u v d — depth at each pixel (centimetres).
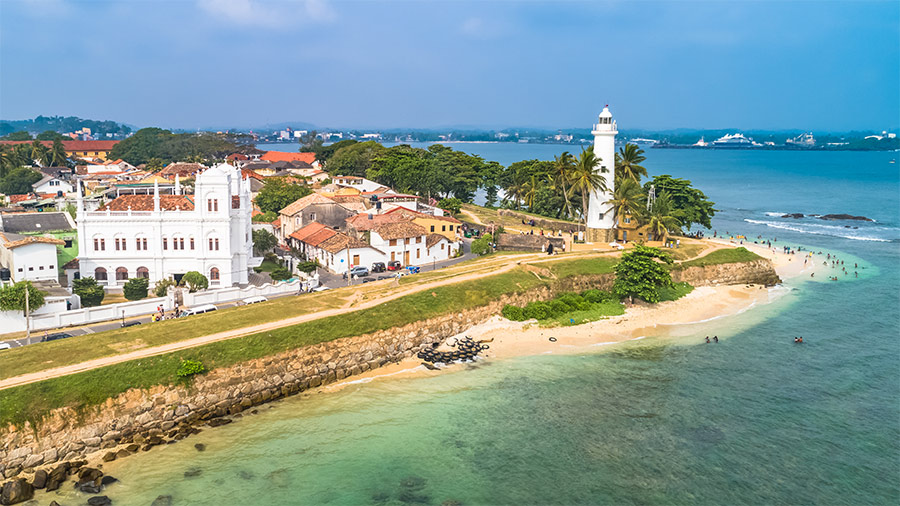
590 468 5862
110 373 6531
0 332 7694
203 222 10125
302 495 5403
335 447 6184
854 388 7594
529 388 7550
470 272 11000
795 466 5919
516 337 9294
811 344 9125
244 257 10644
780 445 6288
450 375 7950
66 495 5350
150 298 9288
